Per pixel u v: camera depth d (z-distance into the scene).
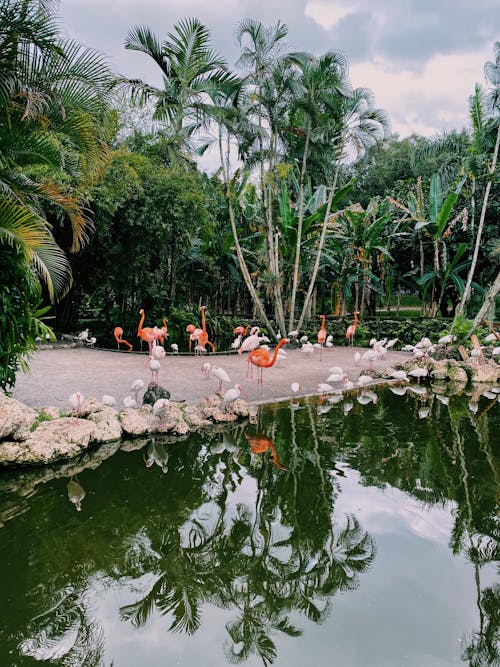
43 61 4.99
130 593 2.88
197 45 12.23
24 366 5.89
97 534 3.55
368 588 2.90
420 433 6.20
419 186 17.86
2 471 4.64
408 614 2.65
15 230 4.63
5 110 4.92
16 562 3.16
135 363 11.00
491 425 6.64
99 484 4.43
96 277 16.73
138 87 11.90
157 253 17.95
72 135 5.43
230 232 17.83
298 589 2.91
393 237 19.67
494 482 4.55
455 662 2.28
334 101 13.57
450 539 3.49
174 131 14.71
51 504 4.02
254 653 2.36
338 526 3.69
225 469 4.86
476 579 2.98
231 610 2.73
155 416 6.04
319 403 7.87
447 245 19.17
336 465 5.01
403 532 3.59
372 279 19.56
